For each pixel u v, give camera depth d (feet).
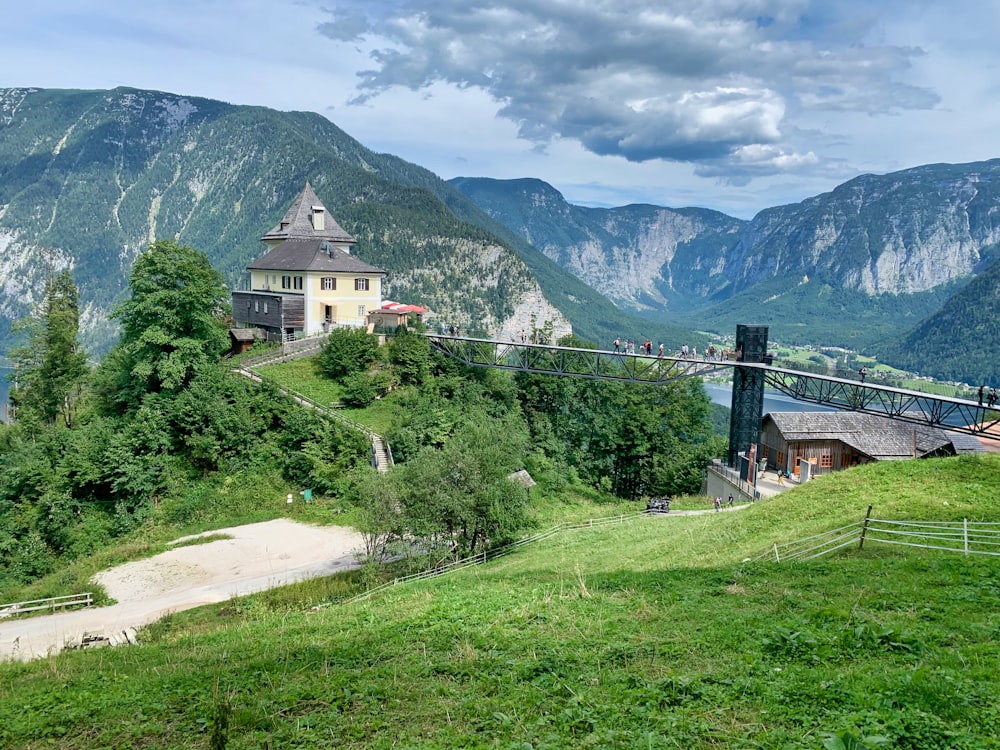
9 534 174.91
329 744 42.57
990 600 59.06
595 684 46.70
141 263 218.59
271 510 185.68
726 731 37.19
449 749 39.17
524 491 147.23
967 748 31.91
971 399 182.19
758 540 102.63
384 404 236.63
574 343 292.40
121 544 171.94
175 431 203.62
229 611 117.91
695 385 293.64
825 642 49.75
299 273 283.79
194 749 44.83
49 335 271.49
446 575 119.75
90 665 74.43
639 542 126.41
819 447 217.56
